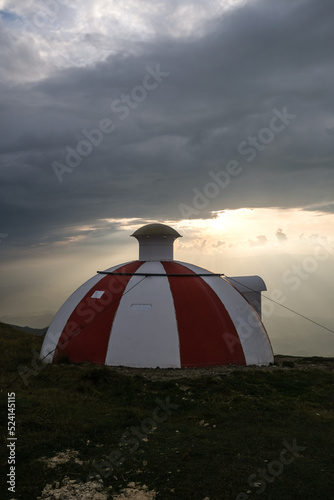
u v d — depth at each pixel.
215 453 8.02
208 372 14.55
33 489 6.68
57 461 7.60
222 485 6.87
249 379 13.73
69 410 10.25
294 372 15.32
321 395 12.43
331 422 9.80
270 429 9.32
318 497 6.55
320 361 19.91
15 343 22.23
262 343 17.53
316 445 8.44
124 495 6.57
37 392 11.98
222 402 11.20
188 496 6.54
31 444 8.19
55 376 13.83
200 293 17.23
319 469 7.41
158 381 13.12
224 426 9.50
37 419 9.38
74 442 8.37
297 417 10.09
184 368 15.12
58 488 6.74
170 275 17.81
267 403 11.23
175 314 16.20
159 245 19.73
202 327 16.12
